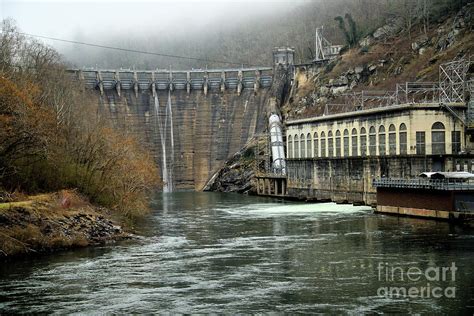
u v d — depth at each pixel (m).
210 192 196.00
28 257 60.25
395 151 113.88
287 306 41.97
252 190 184.25
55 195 77.88
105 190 93.31
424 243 66.19
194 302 43.22
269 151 185.12
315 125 148.50
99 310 41.28
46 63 127.19
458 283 47.56
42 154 78.31
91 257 60.53
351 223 88.50
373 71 182.25
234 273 52.72
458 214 82.94
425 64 160.38
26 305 42.44
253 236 77.25
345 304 42.22
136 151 125.50
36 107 82.19
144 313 40.62
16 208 65.94
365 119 124.62
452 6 177.75
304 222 92.62
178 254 62.59
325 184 140.00
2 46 106.56
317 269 53.88
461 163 105.88
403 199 96.38
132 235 76.88
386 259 57.44
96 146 97.25
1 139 71.00
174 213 115.31
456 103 108.19
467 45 145.38
